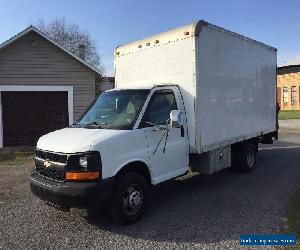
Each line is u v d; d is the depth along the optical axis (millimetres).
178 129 7039
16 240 5516
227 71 8289
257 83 9930
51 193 5609
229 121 8430
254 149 10109
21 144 16734
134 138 6105
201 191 8039
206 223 6027
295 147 14438
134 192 6078
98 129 6234
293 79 49281
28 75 16750
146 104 6508
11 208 7102
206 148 7477
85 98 17469
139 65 8195
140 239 5457
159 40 7703
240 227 5789
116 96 6977
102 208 6082
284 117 34062
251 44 9500
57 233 5770
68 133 6238
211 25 7551
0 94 16422
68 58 17156
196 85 7098
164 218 6336
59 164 5660
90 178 5469
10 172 10758
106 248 5164
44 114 17016
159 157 6582
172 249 5074
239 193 7789
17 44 16531
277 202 7027
